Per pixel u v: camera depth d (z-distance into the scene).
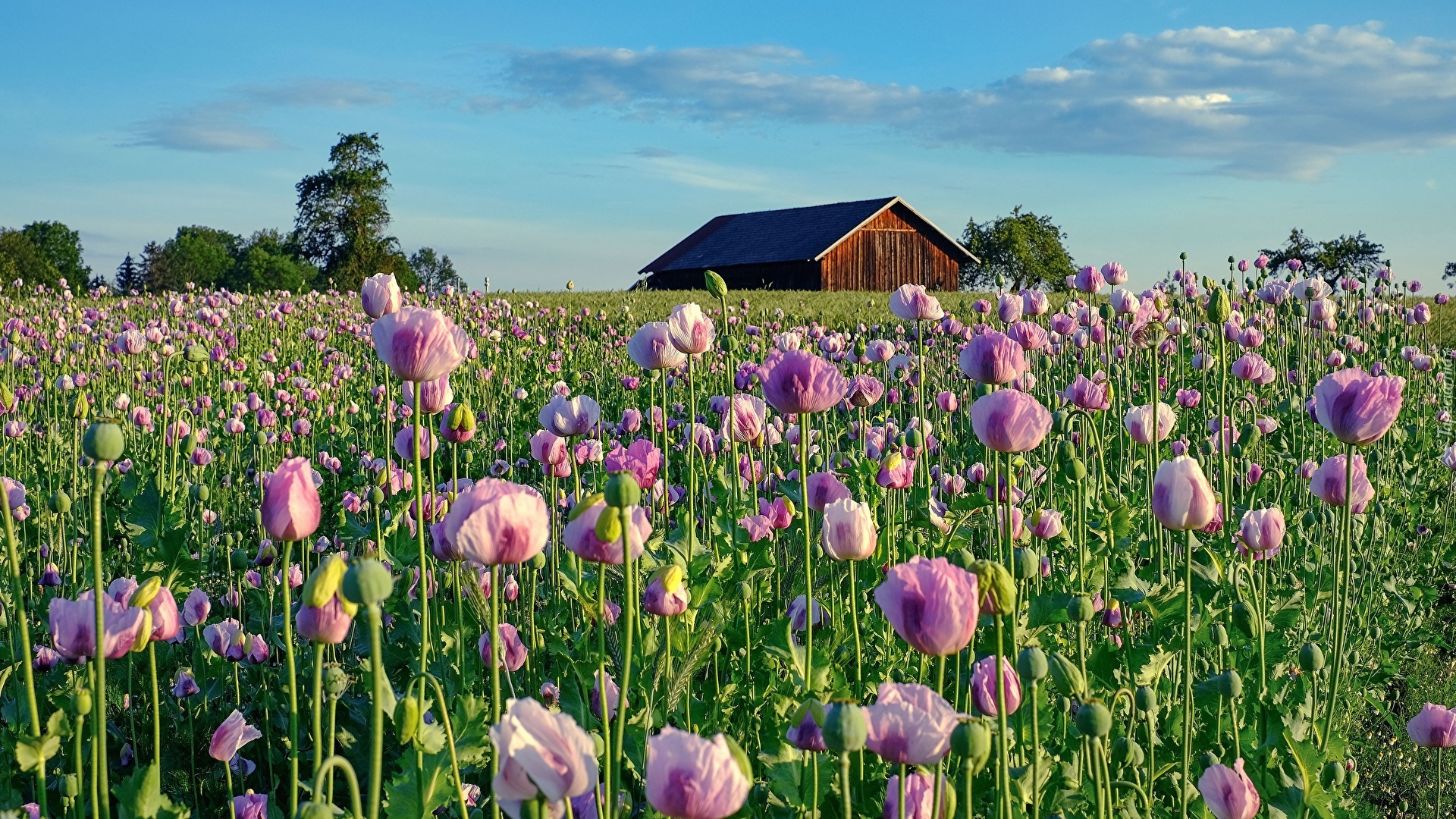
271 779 4.09
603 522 2.49
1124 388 8.95
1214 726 4.00
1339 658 3.82
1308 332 11.49
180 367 11.46
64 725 2.78
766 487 6.02
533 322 18.91
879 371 10.48
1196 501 3.29
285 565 2.81
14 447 8.55
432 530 3.63
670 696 3.34
